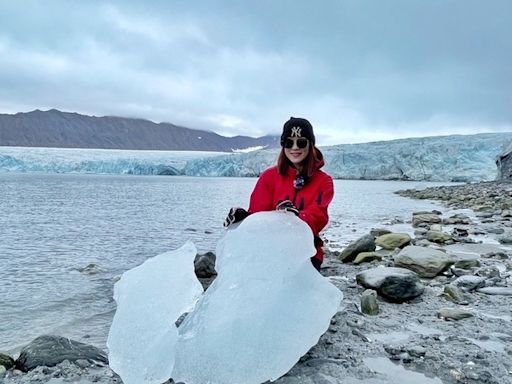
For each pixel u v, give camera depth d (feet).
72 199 71.87
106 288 16.08
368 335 9.11
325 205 9.52
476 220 35.86
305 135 9.65
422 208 54.60
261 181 10.53
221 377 6.67
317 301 8.00
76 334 11.16
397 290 11.60
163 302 7.49
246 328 7.04
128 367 6.88
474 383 7.05
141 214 48.70
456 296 11.80
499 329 9.61
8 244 27.58
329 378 7.19
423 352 8.06
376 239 22.52
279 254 7.92
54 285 16.56
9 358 8.48
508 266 16.56
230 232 8.58
